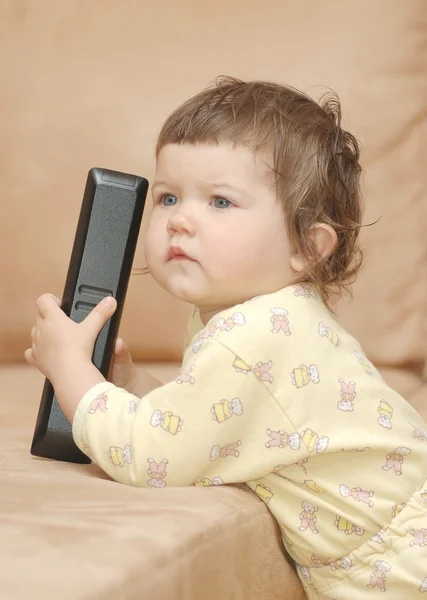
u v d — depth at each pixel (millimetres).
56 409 1074
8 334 1814
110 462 975
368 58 1784
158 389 979
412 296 1807
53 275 1806
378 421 1016
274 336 983
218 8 1807
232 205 1045
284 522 978
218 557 842
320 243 1101
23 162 1814
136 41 1815
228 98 1098
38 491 893
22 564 702
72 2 1831
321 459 983
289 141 1074
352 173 1173
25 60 1832
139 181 1094
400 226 1802
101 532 779
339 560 985
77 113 1810
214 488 961
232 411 956
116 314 1087
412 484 999
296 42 1784
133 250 1097
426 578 956
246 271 1043
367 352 1811
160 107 1794
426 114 1809
